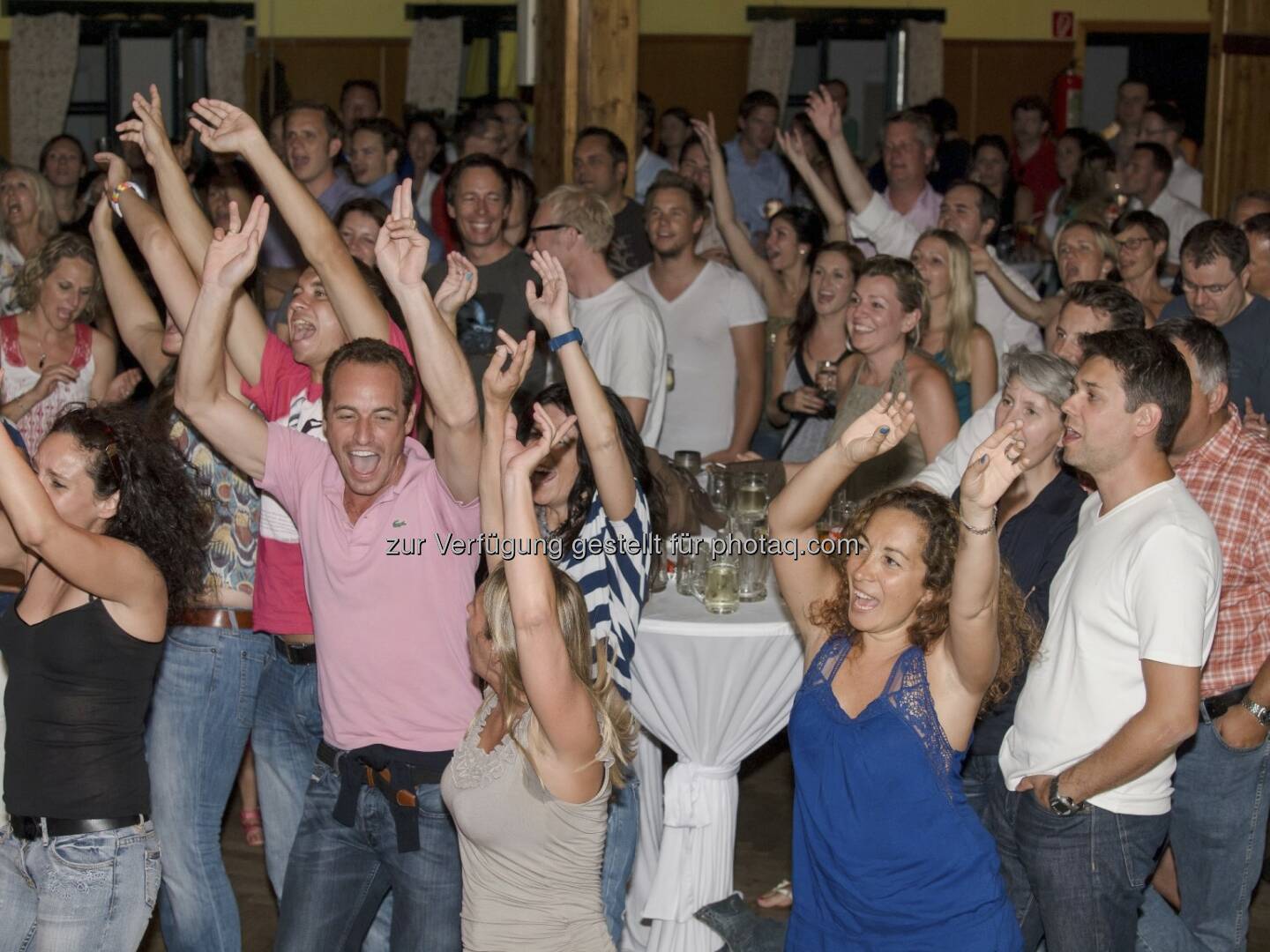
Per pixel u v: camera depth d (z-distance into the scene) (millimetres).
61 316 4312
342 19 11047
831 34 13281
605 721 2441
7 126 12477
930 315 4309
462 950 2732
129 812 2627
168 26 11367
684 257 5215
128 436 2650
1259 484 3068
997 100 13430
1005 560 2734
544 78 7500
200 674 3178
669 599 3512
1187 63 13633
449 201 4730
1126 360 2619
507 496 2350
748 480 3969
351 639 2770
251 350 3256
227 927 3209
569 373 2938
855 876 2418
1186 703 2492
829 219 5984
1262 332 4312
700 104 13250
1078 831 2643
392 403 2713
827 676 2496
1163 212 7672
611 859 3023
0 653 2697
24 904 2682
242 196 5016
